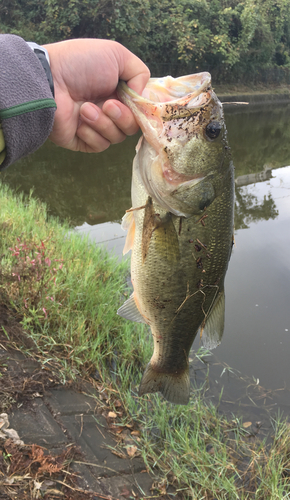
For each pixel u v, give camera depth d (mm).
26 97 323
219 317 505
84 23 3980
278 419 724
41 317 777
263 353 924
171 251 451
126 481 551
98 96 431
